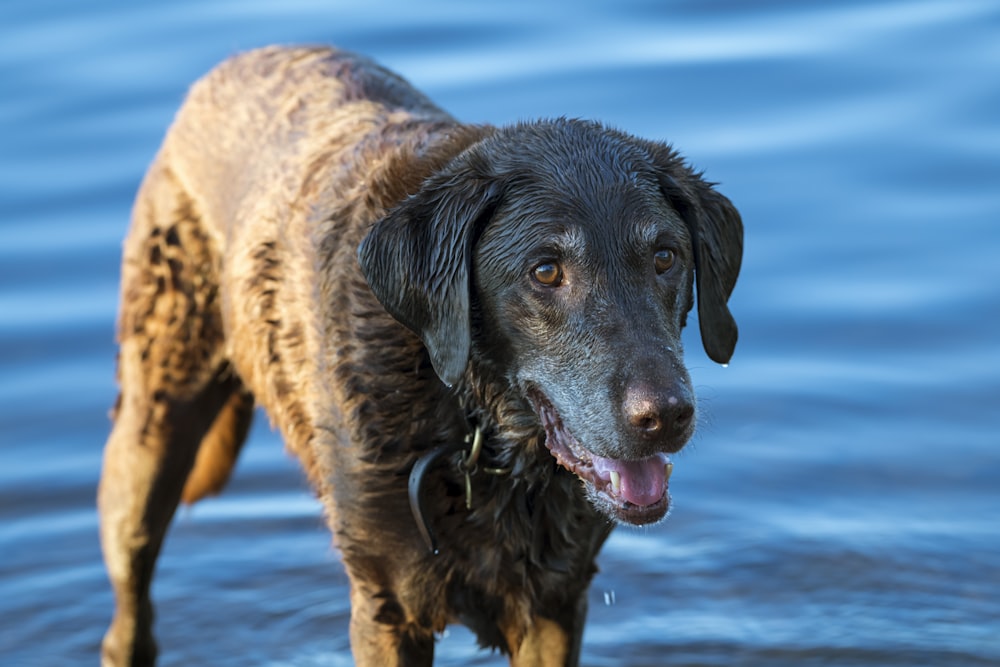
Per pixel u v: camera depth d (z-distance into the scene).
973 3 17.98
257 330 8.56
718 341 7.47
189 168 9.79
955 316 13.36
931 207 14.55
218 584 11.05
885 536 11.09
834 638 10.00
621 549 11.23
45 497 11.95
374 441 7.56
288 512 11.95
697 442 12.29
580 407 6.87
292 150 8.93
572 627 8.19
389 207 7.67
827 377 12.88
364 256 7.30
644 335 6.82
